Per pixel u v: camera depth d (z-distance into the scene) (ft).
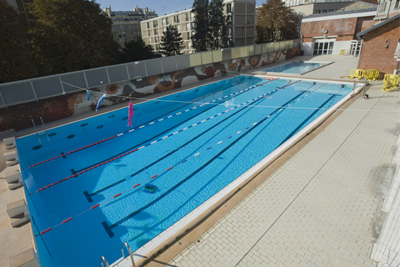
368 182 20.71
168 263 14.70
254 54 83.71
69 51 65.46
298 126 37.65
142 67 56.54
